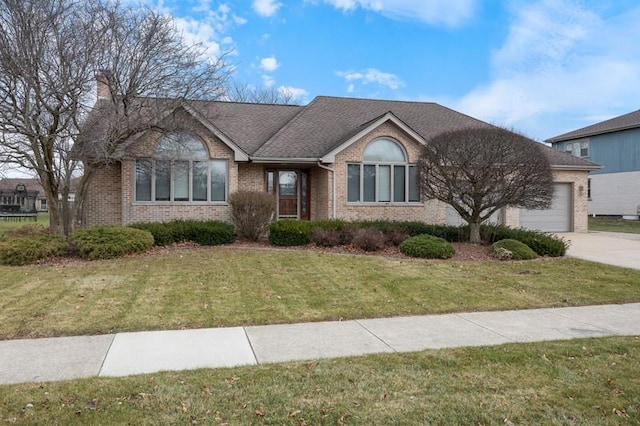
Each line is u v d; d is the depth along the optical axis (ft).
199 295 24.23
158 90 41.45
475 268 33.14
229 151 50.49
